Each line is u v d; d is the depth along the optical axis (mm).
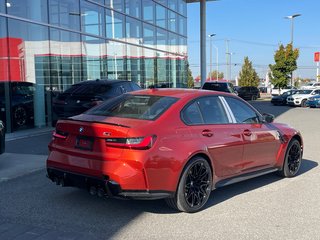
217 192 6309
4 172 7426
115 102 5852
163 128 5000
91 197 5898
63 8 16172
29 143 11062
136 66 22594
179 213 5242
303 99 32344
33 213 5215
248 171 6270
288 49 48625
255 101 44344
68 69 16562
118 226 4770
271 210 5406
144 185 4719
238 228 4727
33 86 14656
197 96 5719
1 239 4363
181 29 30031
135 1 22375
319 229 4711
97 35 18578
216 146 5516
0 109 13148
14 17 13719
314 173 7688
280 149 6969
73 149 5145
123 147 4719
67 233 4547
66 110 11273
